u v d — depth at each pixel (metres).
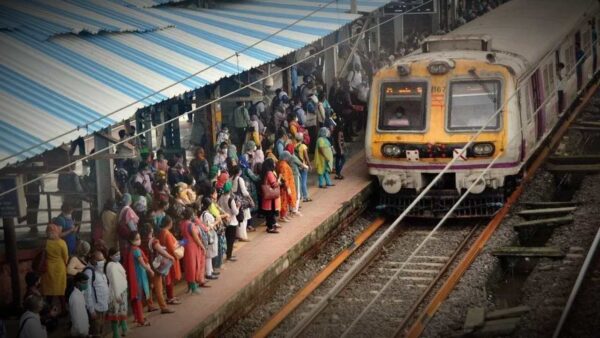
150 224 19.88
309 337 19.56
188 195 21.91
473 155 25.81
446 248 24.75
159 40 25.62
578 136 33.94
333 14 33.84
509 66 26.25
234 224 22.36
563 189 30.16
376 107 26.81
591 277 19.89
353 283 22.64
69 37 23.55
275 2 35.06
